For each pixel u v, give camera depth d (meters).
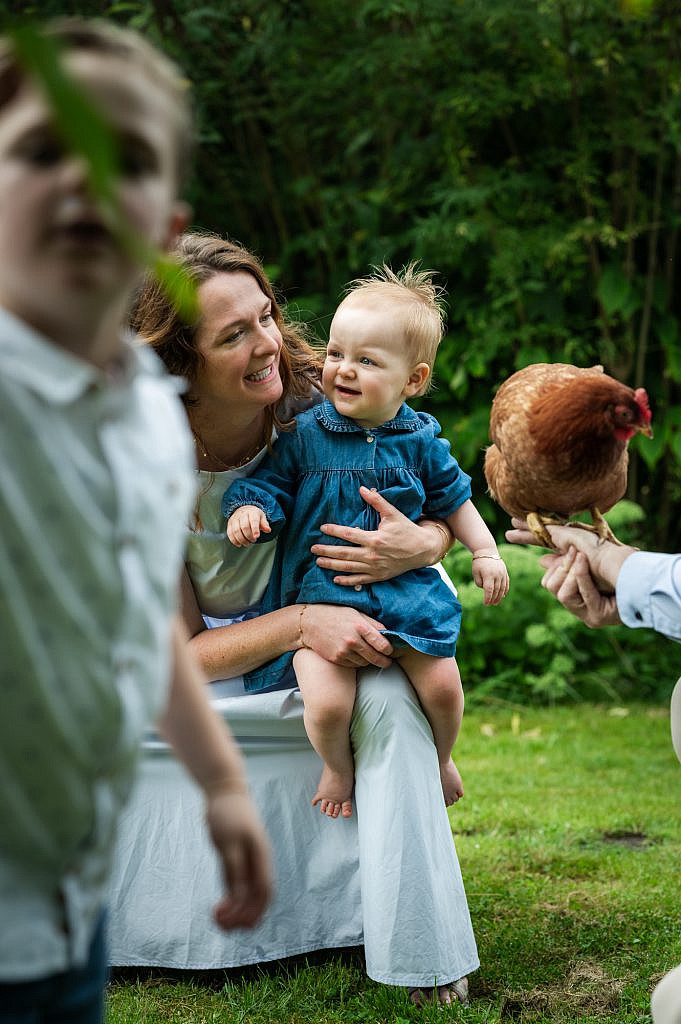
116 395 1.25
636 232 6.52
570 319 6.78
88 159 0.70
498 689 6.32
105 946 1.45
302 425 2.84
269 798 2.89
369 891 2.68
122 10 6.29
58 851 1.27
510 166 6.79
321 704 2.68
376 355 2.73
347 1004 2.72
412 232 6.54
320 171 7.09
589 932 3.10
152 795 2.91
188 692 1.47
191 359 2.65
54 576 1.19
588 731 5.59
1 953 1.22
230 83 6.74
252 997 2.74
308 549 2.79
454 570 6.31
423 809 2.69
